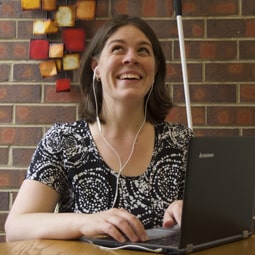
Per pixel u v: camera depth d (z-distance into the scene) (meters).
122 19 1.68
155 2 2.36
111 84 1.62
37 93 2.37
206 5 2.35
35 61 2.37
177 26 2.35
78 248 1.17
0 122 2.36
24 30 2.37
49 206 1.55
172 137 1.69
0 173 2.35
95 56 1.72
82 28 2.36
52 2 2.33
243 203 1.28
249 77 2.34
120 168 1.59
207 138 1.12
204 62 2.35
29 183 1.55
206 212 1.15
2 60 2.37
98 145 1.63
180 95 2.35
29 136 2.36
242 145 1.23
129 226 1.19
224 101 2.35
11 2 2.37
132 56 1.60
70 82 2.36
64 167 1.59
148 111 1.75
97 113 1.68
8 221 1.45
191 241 1.12
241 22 2.34
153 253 1.12
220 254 1.13
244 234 1.29
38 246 1.20
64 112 2.36
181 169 1.64
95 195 1.57
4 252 1.13
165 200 1.58
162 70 1.78
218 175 1.17
